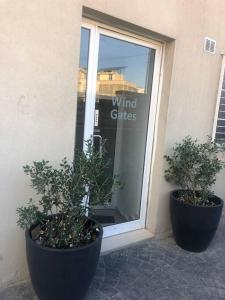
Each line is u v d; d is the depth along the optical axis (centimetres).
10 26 242
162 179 394
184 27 373
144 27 330
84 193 248
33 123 266
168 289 298
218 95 440
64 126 284
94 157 254
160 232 408
